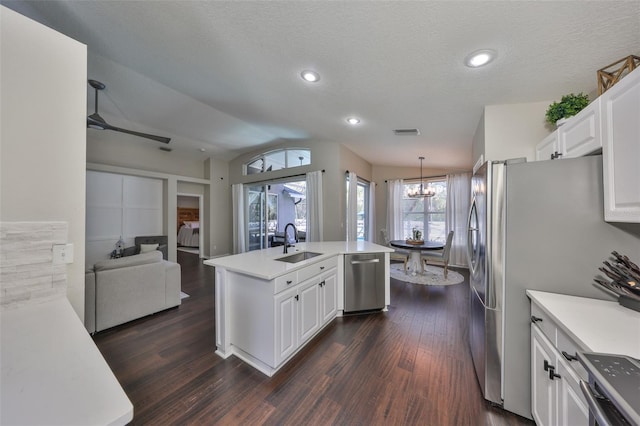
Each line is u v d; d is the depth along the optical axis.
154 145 5.53
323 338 2.39
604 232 1.27
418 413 1.49
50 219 1.26
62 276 1.29
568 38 1.42
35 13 1.72
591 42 1.44
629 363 0.73
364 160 5.65
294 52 1.86
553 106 1.82
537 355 1.31
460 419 1.45
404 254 4.89
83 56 1.38
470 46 1.58
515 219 1.46
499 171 1.50
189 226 8.93
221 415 1.47
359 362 2.00
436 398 1.61
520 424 1.41
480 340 1.69
